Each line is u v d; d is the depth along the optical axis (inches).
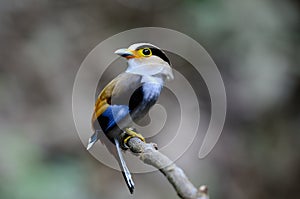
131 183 195.0
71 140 440.1
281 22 502.0
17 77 477.7
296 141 528.1
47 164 412.5
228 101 498.9
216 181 467.8
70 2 538.9
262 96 491.2
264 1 503.5
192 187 157.8
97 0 539.5
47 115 455.2
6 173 386.9
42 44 502.3
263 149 517.7
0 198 372.8
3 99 460.1
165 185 434.0
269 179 514.9
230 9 493.7
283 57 492.4
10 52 494.0
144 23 519.5
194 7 500.4
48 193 387.9
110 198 418.0
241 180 497.4
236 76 492.1
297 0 519.8
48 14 528.7
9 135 419.8
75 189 399.9
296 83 504.4
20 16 518.9
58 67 491.5
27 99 469.4
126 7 523.8
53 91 475.8
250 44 487.5
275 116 516.7
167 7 511.8
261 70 484.7
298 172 521.7
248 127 517.0
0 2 522.6
